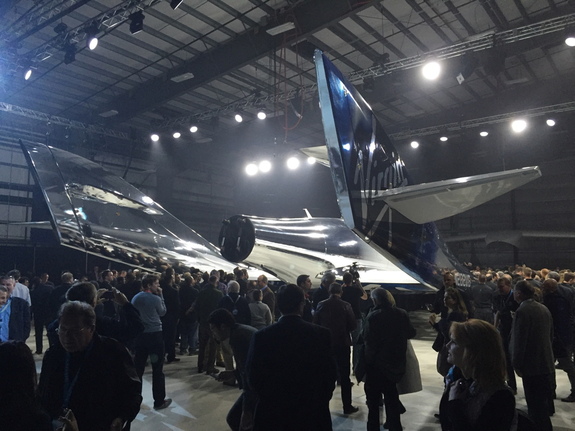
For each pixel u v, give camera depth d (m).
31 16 10.88
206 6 11.20
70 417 1.80
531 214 22.50
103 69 14.19
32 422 1.49
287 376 2.37
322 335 2.48
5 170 16.34
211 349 6.61
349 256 8.19
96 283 8.10
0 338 4.73
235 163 22.59
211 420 4.64
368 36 12.63
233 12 11.47
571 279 7.09
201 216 23.47
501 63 11.54
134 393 2.23
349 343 4.77
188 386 5.98
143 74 14.65
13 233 16.33
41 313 8.30
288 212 26.56
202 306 6.76
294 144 22.14
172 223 8.53
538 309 3.80
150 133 18.11
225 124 19.39
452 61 12.73
